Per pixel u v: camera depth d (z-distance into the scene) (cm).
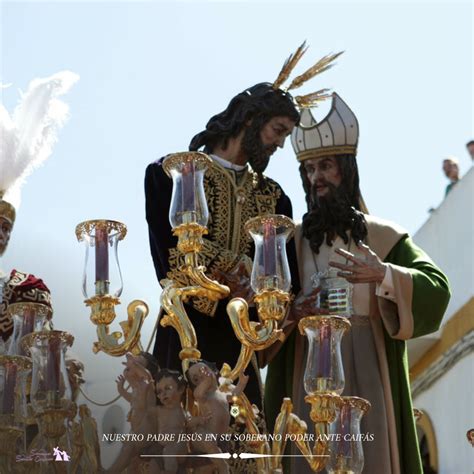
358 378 837
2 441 639
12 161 801
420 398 1273
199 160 684
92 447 639
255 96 822
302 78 844
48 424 636
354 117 897
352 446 673
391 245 887
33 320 684
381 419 823
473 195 1244
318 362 666
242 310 677
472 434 849
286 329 830
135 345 671
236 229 805
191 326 684
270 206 821
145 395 653
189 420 654
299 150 897
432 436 1242
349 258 838
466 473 1193
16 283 768
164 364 750
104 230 680
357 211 883
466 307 1233
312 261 873
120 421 652
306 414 826
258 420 691
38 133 806
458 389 1223
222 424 655
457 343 1234
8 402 646
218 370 724
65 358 648
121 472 643
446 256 1277
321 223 877
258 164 816
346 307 848
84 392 662
